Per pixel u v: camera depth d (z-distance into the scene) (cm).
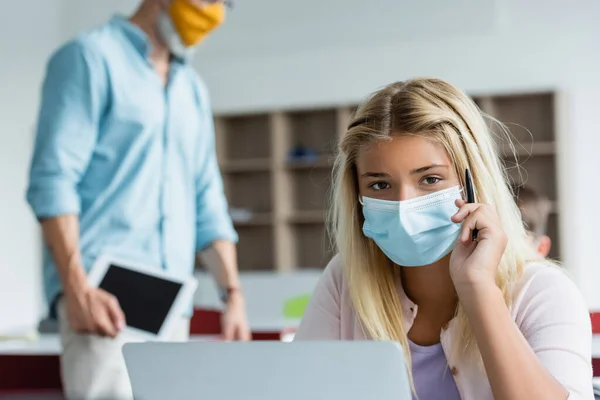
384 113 132
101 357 187
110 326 185
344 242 146
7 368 218
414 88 135
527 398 113
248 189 671
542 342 127
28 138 651
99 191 201
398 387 92
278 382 95
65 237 188
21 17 648
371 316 143
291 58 659
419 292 144
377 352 91
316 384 94
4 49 630
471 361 134
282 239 643
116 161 201
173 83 213
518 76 606
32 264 638
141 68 204
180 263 214
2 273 607
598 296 584
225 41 659
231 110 655
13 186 629
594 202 588
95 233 199
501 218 135
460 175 132
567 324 129
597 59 593
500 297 119
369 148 131
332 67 649
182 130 214
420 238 131
